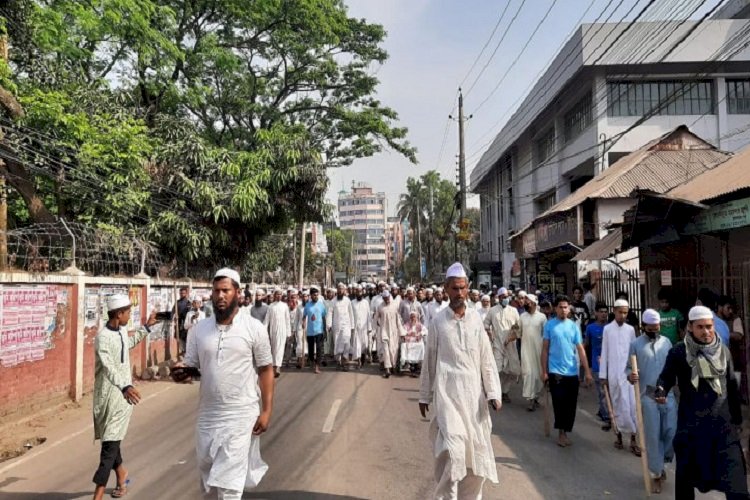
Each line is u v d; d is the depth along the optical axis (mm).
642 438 5770
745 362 9078
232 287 4246
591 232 18641
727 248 11109
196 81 21906
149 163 18766
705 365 4859
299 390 11648
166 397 11070
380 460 6746
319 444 7473
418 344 13531
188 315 13883
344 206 147625
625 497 5680
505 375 11055
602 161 26359
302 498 5488
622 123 27844
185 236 18047
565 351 7664
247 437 4152
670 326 9039
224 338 4188
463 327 4988
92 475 6332
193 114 25219
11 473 6402
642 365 6273
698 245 12805
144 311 13961
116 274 13477
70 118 14188
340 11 25875
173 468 6508
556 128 33906
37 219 13797
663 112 27703
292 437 7844
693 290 12742
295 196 20781
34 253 11312
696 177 14133
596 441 7895
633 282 14633
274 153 20125
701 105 27766
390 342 13547
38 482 6086
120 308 5562
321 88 26797
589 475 6363
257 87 25906
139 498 5555
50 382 9586
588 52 26625
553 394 7719
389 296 13734
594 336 9891
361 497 5539
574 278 25266
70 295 10305
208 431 4133
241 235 20797
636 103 28078
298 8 23594
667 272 12195
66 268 10555
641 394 6188
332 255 80000
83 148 14328
